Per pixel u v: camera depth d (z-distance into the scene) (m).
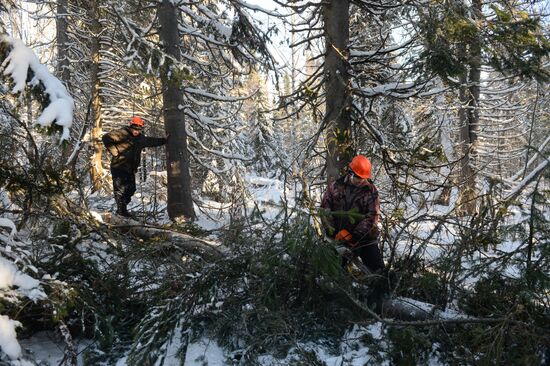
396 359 3.22
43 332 3.80
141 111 11.84
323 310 3.95
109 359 3.38
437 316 3.74
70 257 4.06
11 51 3.74
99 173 10.72
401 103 10.04
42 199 4.95
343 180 4.54
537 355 2.91
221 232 5.90
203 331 3.76
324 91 7.73
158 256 4.66
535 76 5.99
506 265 3.73
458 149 16.33
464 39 5.89
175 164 8.70
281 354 3.40
